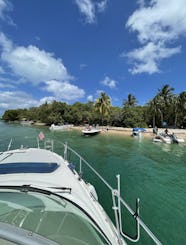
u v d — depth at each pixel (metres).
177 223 6.50
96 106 50.06
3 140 23.11
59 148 18.30
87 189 4.47
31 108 94.38
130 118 47.94
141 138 30.88
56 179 4.28
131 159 16.02
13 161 5.20
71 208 3.43
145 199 8.37
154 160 15.77
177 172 12.46
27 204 3.32
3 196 3.49
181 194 8.95
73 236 2.86
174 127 45.22
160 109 45.72
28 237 2.17
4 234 2.14
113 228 3.37
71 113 59.09
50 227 2.89
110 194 8.56
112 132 40.22
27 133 34.25
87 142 25.64
